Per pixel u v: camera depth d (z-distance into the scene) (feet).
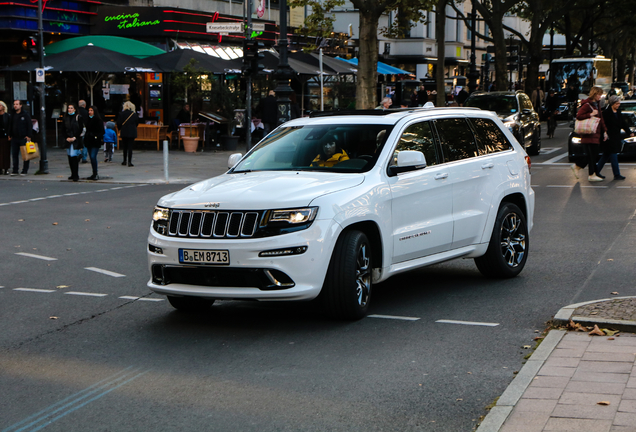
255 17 121.90
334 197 21.24
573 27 229.45
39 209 48.39
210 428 14.67
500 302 24.23
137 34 101.04
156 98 102.12
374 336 20.70
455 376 17.37
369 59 85.30
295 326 21.90
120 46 96.43
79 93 102.53
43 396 16.61
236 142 97.96
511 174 27.91
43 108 71.00
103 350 19.94
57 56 88.84
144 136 97.19
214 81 96.37
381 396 16.20
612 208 44.09
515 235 28.02
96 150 65.98
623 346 18.21
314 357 18.98
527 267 29.50
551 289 25.84
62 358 19.30
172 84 97.50
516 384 15.92
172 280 21.57
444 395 16.19
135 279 28.91
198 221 21.15
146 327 22.18
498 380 17.06
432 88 125.49
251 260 20.38
